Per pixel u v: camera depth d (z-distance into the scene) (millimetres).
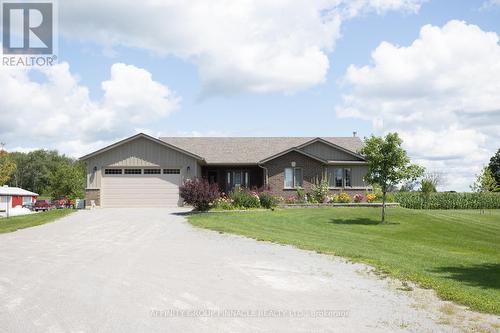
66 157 107188
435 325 6504
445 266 11617
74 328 6250
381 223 22969
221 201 27359
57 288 8477
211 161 34875
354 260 11594
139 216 23641
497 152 64312
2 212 43219
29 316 6777
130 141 31078
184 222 20891
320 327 6426
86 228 18906
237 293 8219
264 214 24438
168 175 31125
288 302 7680
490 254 15633
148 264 10859
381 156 23094
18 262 11148
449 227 22391
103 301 7609
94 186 30734
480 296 8102
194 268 10391
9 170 48906
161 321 6598
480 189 37844
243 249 13305
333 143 35469
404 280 9344
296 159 33344
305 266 10781
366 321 6691
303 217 23766
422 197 38594
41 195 92750
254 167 36312
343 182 34062
